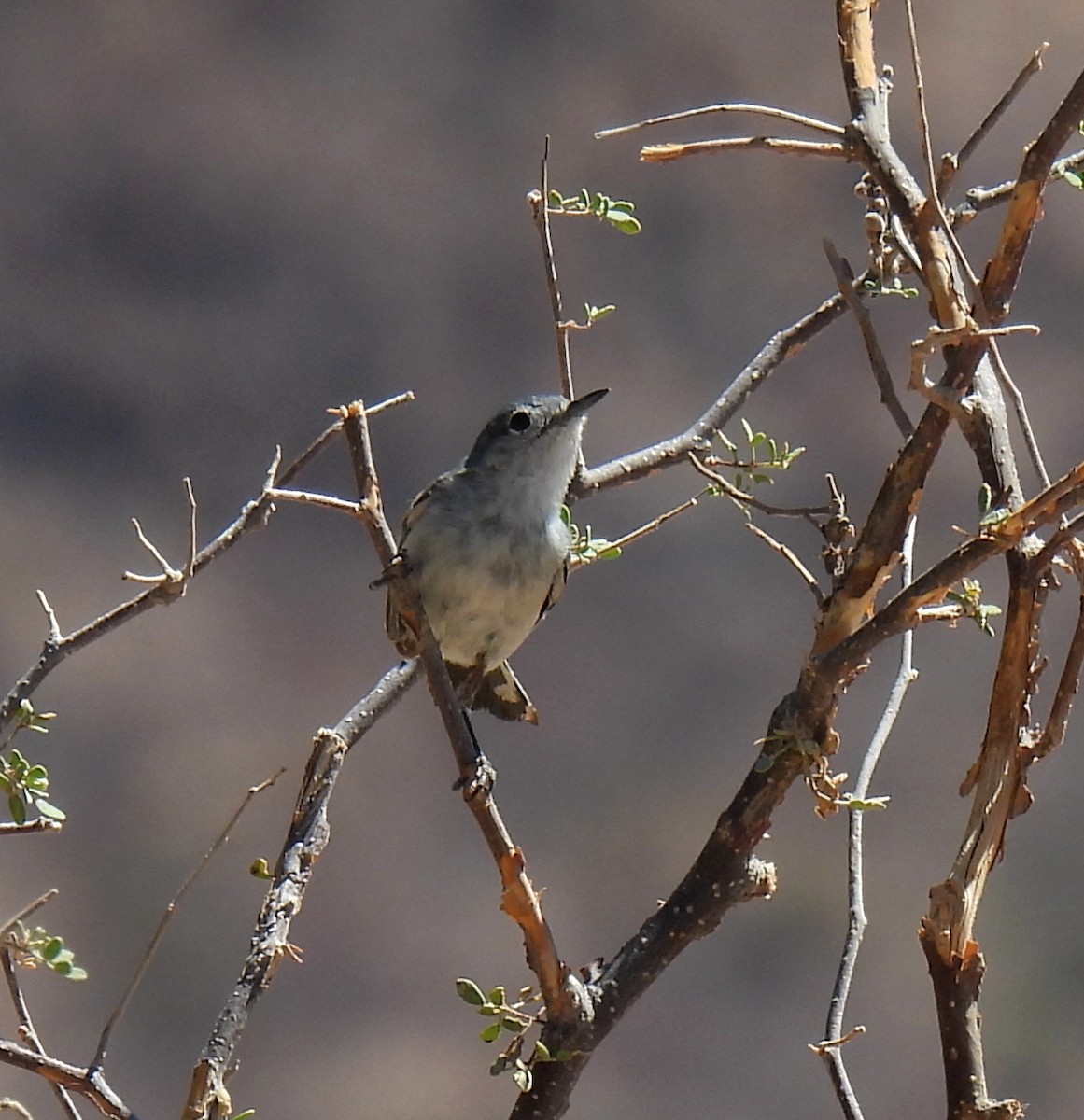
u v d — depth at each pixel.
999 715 3.71
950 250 3.62
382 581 4.15
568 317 17.50
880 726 4.27
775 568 16.12
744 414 16.66
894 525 3.76
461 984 3.91
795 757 3.90
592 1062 12.87
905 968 13.48
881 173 3.76
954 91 17.55
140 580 4.76
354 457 3.98
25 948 3.72
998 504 3.71
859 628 3.77
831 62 18.88
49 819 4.02
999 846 3.67
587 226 18.09
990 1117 3.54
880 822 13.91
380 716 5.71
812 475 16.39
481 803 3.97
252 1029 12.93
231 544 4.83
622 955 3.97
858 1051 13.02
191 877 4.07
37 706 14.63
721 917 4.00
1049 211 17.31
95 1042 12.56
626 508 16.25
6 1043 4.01
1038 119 17.53
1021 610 3.69
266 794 14.41
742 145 3.81
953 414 3.61
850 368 17.12
